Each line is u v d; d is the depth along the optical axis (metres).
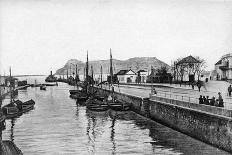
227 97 38.31
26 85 153.12
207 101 30.42
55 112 52.78
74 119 44.97
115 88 80.12
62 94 96.19
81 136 33.53
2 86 90.25
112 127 38.22
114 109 52.69
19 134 34.81
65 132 35.66
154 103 42.56
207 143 27.36
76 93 86.25
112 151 27.28
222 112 25.28
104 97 65.94
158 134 33.06
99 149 28.09
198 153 24.77
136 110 49.66
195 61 60.75
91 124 40.59
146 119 43.84
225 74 58.09
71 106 61.97
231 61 57.78
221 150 24.91
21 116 48.25
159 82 76.00
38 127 38.78
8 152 21.91
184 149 26.70
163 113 38.59
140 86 78.44
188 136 31.17
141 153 26.44
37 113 51.62
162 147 27.92
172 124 35.53
